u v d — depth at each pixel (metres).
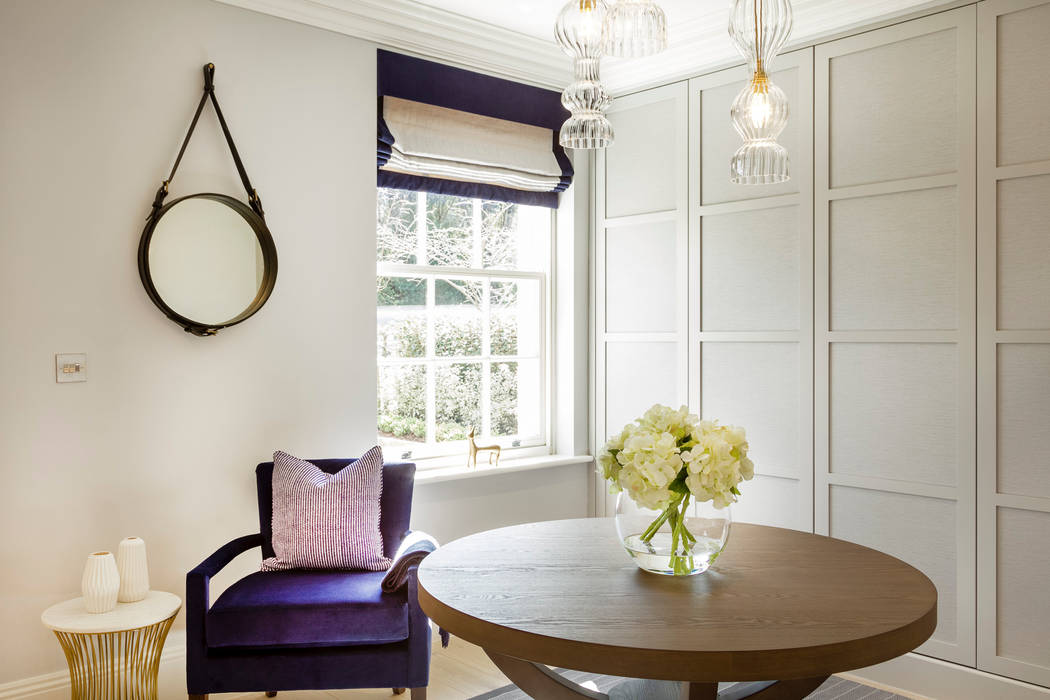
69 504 2.83
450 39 3.71
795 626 1.64
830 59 3.40
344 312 3.48
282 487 2.95
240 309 3.16
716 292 3.81
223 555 2.74
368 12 3.43
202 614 2.52
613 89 4.24
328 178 3.42
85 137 2.84
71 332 2.83
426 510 3.79
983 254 2.97
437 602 1.82
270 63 3.25
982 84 2.97
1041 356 2.85
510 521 4.12
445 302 4.03
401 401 3.86
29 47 2.73
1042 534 2.85
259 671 2.53
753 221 3.67
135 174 2.95
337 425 3.46
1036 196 2.86
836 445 3.40
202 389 3.11
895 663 3.20
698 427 1.98
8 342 2.71
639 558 1.99
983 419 2.98
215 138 3.12
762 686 2.03
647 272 4.12
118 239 2.91
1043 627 2.85
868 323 3.30
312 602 2.56
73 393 2.83
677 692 2.02
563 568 2.06
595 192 4.38
